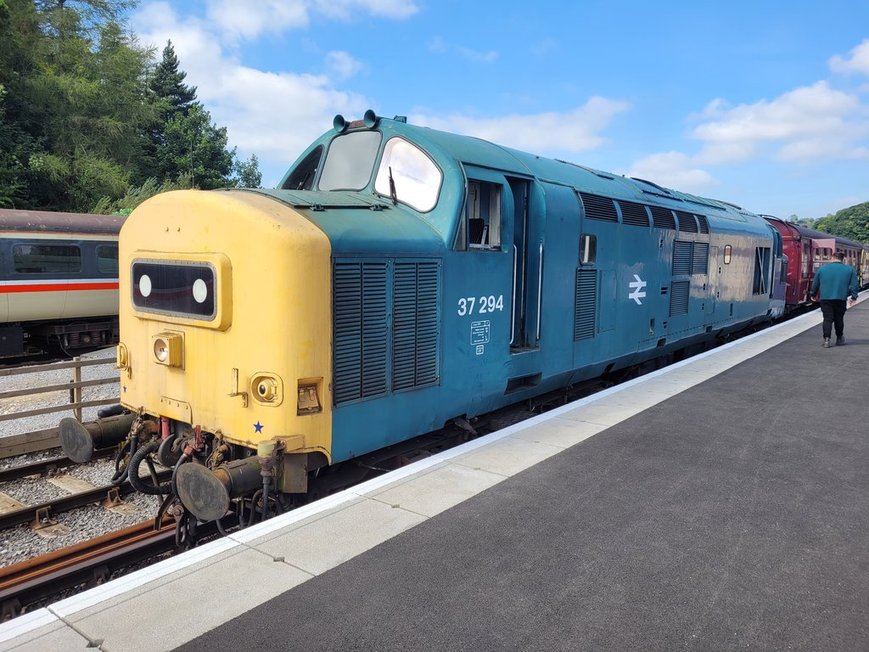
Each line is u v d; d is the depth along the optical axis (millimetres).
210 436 4715
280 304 4105
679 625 3016
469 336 5562
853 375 8930
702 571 3518
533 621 3029
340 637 2877
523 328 6543
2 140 24500
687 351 12102
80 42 29547
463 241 5414
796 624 3031
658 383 8336
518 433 6020
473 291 5562
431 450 5996
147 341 5000
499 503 4398
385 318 4750
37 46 27484
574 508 4336
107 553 4637
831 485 4816
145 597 3148
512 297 6105
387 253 4707
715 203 12844
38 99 26594
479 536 3896
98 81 28609
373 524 4031
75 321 15688
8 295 13883
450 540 3834
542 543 3820
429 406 5219
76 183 27234
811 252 21500
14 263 13977
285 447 4152
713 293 11453
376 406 4730
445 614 3072
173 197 4684
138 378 5148
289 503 4594
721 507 4391
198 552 3619
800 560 3656
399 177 5625
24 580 4258
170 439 4938
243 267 4234
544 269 6465
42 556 4551
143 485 5035
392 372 4852
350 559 3580
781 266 16328
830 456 5484
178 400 4777
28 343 16141
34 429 8031
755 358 10312
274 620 2986
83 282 15164
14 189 24250
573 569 3520
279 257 4090
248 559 3553
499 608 3133
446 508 4297
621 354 8328
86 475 6695
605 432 6086
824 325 11477
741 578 3447
